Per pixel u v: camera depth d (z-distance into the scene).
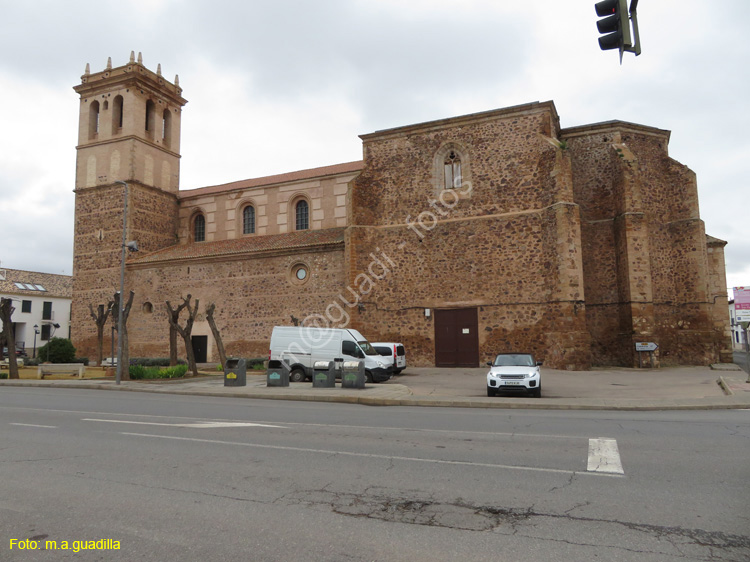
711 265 30.94
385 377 21.20
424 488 6.08
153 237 38.66
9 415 12.55
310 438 9.17
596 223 28.61
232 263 33.38
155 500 5.73
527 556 4.24
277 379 19.91
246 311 32.56
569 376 22.05
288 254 31.73
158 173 39.91
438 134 29.17
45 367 26.91
